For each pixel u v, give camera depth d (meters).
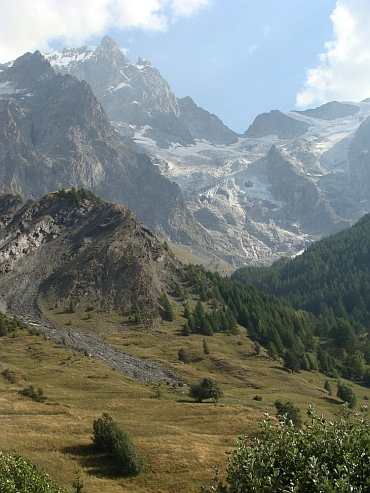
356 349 193.00
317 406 112.44
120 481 55.03
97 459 59.50
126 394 95.06
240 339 170.25
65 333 151.88
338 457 25.05
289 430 27.55
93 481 53.97
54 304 182.50
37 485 38.19
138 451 61.47
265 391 120.38
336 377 160.62
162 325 172.88
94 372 110.00
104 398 90.81
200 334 169.50
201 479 55.72
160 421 78.44
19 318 165.88
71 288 192.62
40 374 104.88
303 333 199.50
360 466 24.36
